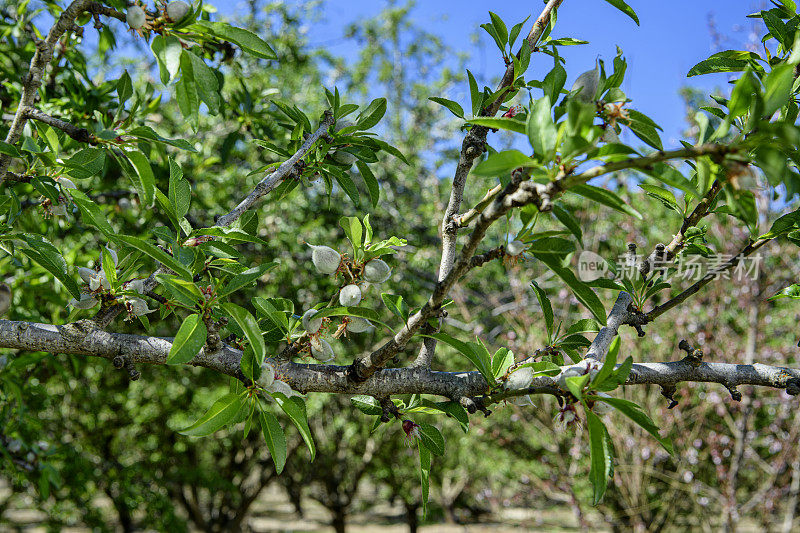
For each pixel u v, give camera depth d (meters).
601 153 1.03
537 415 7.45
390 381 1.57
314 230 6.41
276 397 1.42
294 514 20.14
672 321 6.54
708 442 6.67
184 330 1.32
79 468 5.71
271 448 1.42
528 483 8.40
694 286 1.81
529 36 1.80
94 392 7.84
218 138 5.23
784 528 6.37
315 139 1.98
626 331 6.39
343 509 13.09
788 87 1.11
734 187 1.01
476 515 13.09
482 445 8.72
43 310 3.83
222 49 2.42
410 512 13.70
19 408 3.47
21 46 3.29
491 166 1.07
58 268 1.59
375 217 7.54
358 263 1.57
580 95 1.43
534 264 6.74
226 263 1.68
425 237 8.19
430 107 11.71
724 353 6.42
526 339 6.70
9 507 8.46
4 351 3.65
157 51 1.49
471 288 8.45
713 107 1.77
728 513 6.09
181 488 12.23
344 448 11.73
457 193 1.69
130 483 7.96
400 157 2.05
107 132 1.64
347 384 1.54
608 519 7.60
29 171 1.83
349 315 1.51
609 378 1.26
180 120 5.35
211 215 5.04
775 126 0.95
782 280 6.17
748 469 7.75
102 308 1.55
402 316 1.53
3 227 1.65
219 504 14.23
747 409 6.05
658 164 1.08
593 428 1.22
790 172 0.98
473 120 1.19
